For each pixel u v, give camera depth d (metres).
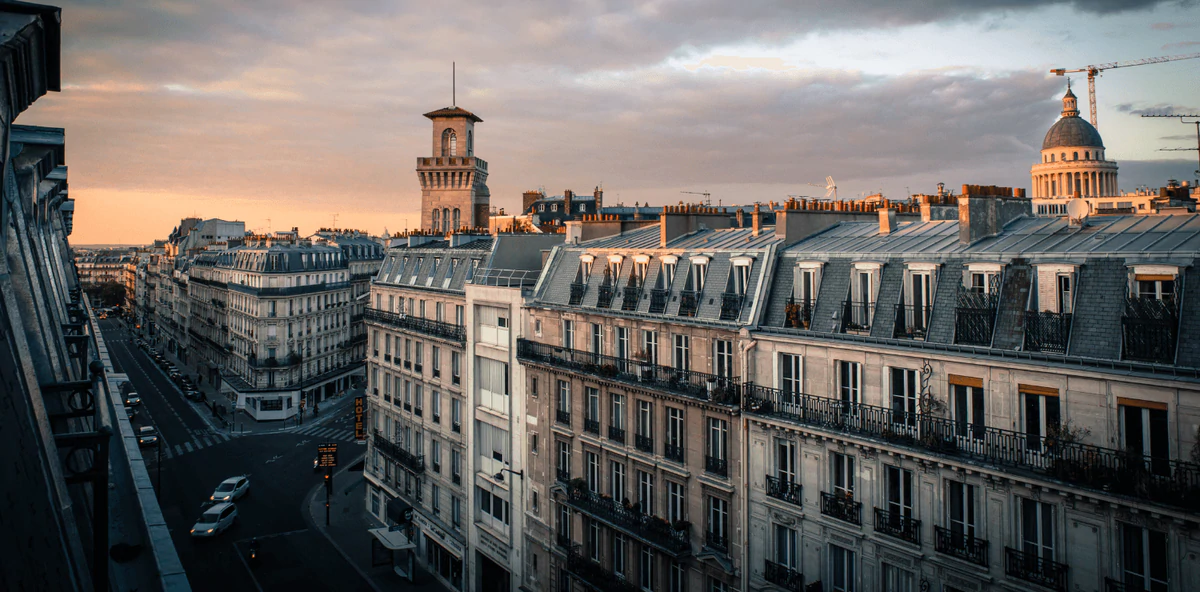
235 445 99.12
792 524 33.75
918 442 29.05
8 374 9.57
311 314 128.38
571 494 45.97
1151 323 23.84
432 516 61.56
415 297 65.81
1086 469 24.19
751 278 37.59
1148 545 23.34
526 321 51.31
